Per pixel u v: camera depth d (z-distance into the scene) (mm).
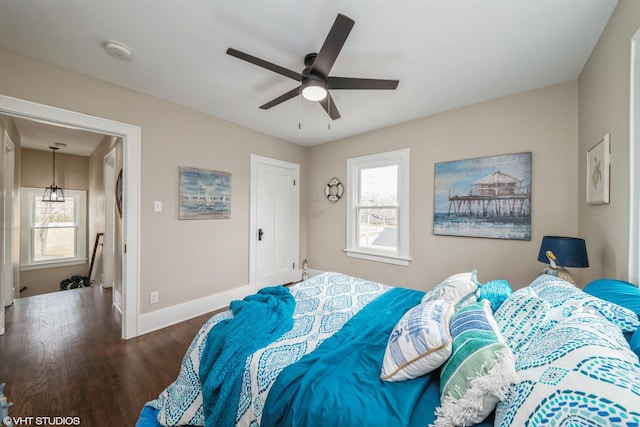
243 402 1106
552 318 1049
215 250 3127
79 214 5195
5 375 1859
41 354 2133
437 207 2963
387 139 3398
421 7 1455
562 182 2273
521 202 2457
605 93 1622
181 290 2814
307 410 899
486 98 2584
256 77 2217
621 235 1423
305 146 4383
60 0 1420
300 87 1822
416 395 924
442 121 2918
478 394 763
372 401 903
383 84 1785
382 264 3482
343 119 3145
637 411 496
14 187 3537
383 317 1601
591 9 1477
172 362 2057
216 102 2709
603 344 707
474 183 2711
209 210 3057
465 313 1138
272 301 1733
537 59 1944
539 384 664
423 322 1081
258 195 3643
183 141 2797
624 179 1388
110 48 1815
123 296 2430
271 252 3832
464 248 2803
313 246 4340
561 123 2275
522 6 1451
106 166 3891
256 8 1479
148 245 2557
